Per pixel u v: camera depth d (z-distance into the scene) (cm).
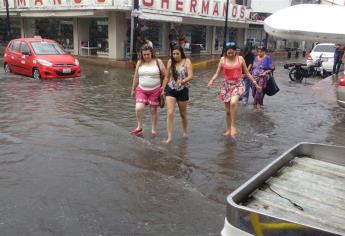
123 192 512
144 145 713
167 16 2389
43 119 888
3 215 444
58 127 820
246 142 752
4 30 3250
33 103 1070
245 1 3828
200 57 2883
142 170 590
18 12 2753
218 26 3300
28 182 533
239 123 905
